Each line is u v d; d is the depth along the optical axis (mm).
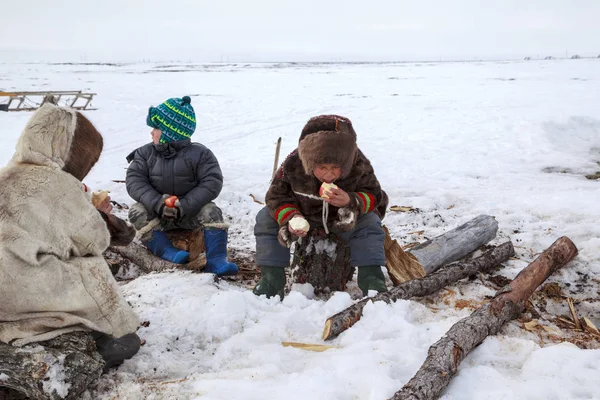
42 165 2504
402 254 4133
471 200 6730
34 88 29812
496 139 11609
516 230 5594
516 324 3436
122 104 21141
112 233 2922
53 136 2539
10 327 2410
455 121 14516
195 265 4398
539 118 13500
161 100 22797
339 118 3553
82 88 29547
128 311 2771
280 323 3326
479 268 4242
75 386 2373
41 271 2406
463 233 4738
